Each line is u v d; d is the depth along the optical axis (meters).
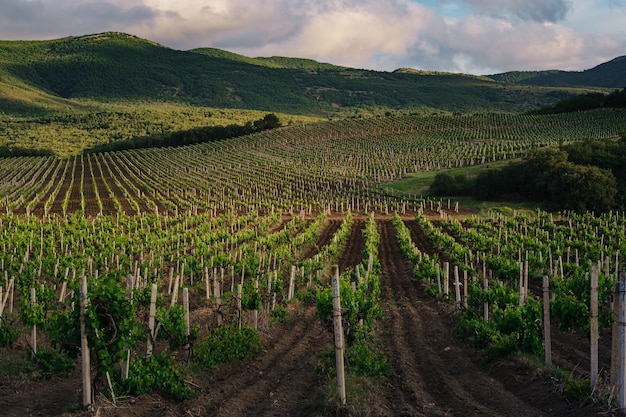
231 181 83.69
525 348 13.47
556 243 34.50
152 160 112.31
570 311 14.64
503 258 28.66
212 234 40.31
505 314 14.16
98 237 38.09
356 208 66.00
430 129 119.75
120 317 9.91
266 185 79.88
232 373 13.01
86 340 9.69
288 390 11.77
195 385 11.58
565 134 100.38
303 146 111.94
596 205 58.09
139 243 37.81
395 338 16.73
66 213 57.31
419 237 45.88
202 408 10.58
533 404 10.62
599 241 39.84
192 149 122.88
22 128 197.88
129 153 125.81
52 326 11.00
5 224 47.56
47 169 102.44
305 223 52.44
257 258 28.97
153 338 12.34
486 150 90.69
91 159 117.00
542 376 11.73
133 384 10.46
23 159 117.19
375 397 10.95
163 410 10.10
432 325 18.41
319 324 18.70
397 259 35.59
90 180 88.50
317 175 84.06
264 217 55.81
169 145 141.25
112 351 9.88
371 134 119.00
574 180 59.03
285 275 29.00
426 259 28.66
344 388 10.14
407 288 26.48
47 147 161.62
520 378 12.01
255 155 107.25
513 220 47.59
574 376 12.15
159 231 41.81
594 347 10.06
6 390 11.18
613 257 32.25
